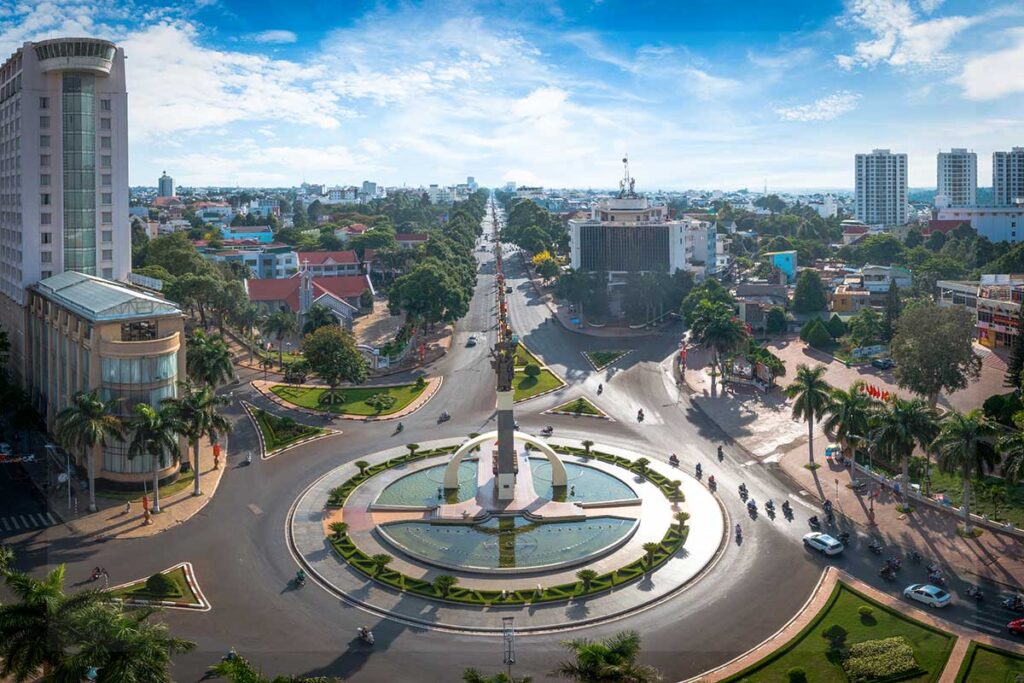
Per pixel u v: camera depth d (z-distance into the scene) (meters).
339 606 88.12
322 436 145.12
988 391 157.25
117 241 170.62
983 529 101.81
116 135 168.50
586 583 90.88
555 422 152.25
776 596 88.25
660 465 129.25
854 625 81.19
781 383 175.50
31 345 155.25
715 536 103.12
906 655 73.94
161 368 120.50
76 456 126.12
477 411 159.50
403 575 93.81
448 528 107.88
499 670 75.81
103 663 59.78
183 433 112.38
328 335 164.50
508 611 86.88
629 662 61.62
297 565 97.44
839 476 122.25
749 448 136.50
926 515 106.81
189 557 99.19
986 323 191.38
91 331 120.00
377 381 181.12
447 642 81.06
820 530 103.81
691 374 185.00
